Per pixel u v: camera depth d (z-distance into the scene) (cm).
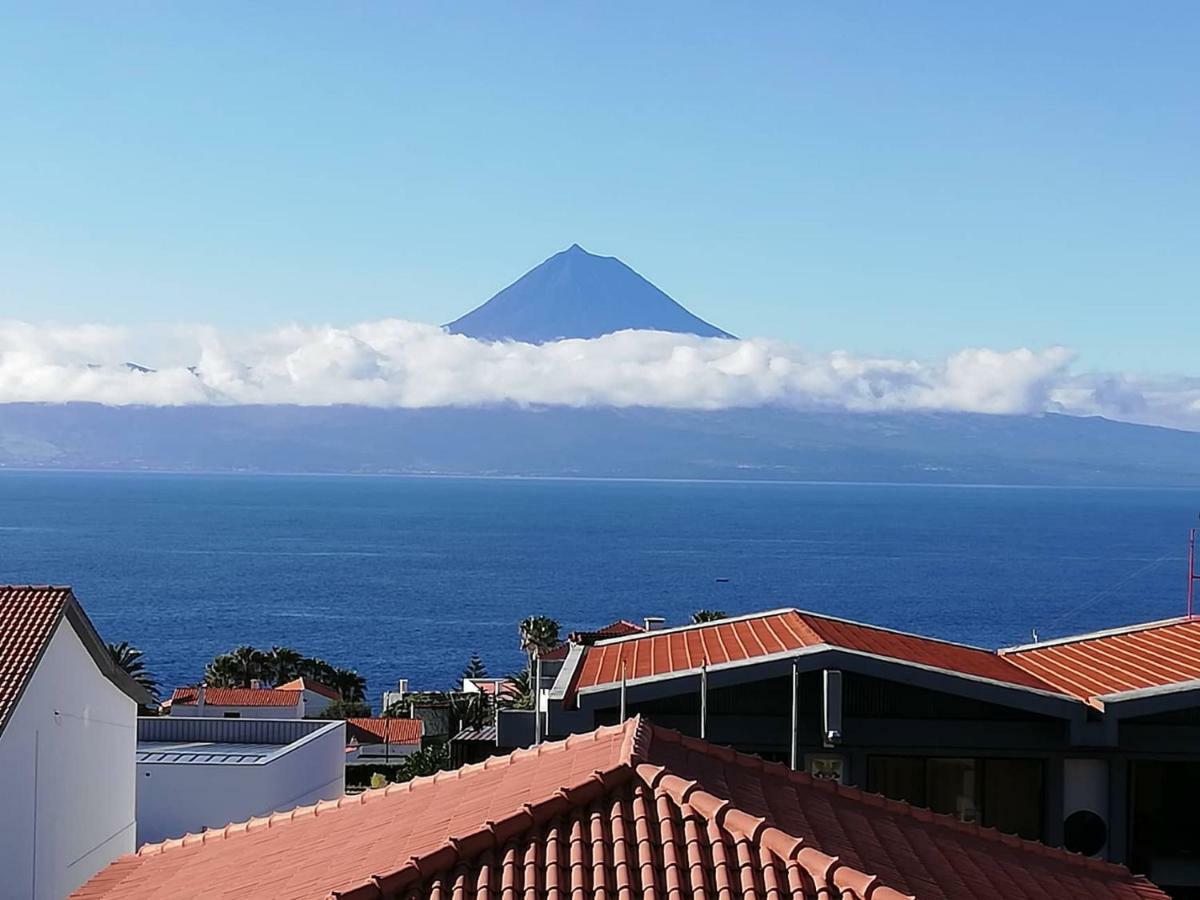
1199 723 2989
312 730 5872
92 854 3647
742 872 1330
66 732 3431
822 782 1866
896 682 3033
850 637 3366
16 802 3103
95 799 3669
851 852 1548
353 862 1585
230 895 1664
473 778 1906
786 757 3028
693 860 1345
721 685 3012
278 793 4966
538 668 3734
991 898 1570
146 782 4794
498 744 3097
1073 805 3011
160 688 15575
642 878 1316
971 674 3077
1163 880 2983
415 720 9938
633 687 3011
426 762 6209
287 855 1786
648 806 1447
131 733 4006
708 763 1792
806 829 1587
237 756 5206
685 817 1420
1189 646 3416
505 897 1283
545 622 13212
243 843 1978
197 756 5209
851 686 3045
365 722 9806
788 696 3039
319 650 19038
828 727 2920
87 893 1986
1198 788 3005
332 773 5803
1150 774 3012
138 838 4772
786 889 1305
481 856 1374
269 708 10000
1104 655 3447
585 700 3006
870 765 3041
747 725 3038
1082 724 2944
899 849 1653
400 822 1744
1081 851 2995
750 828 1393
